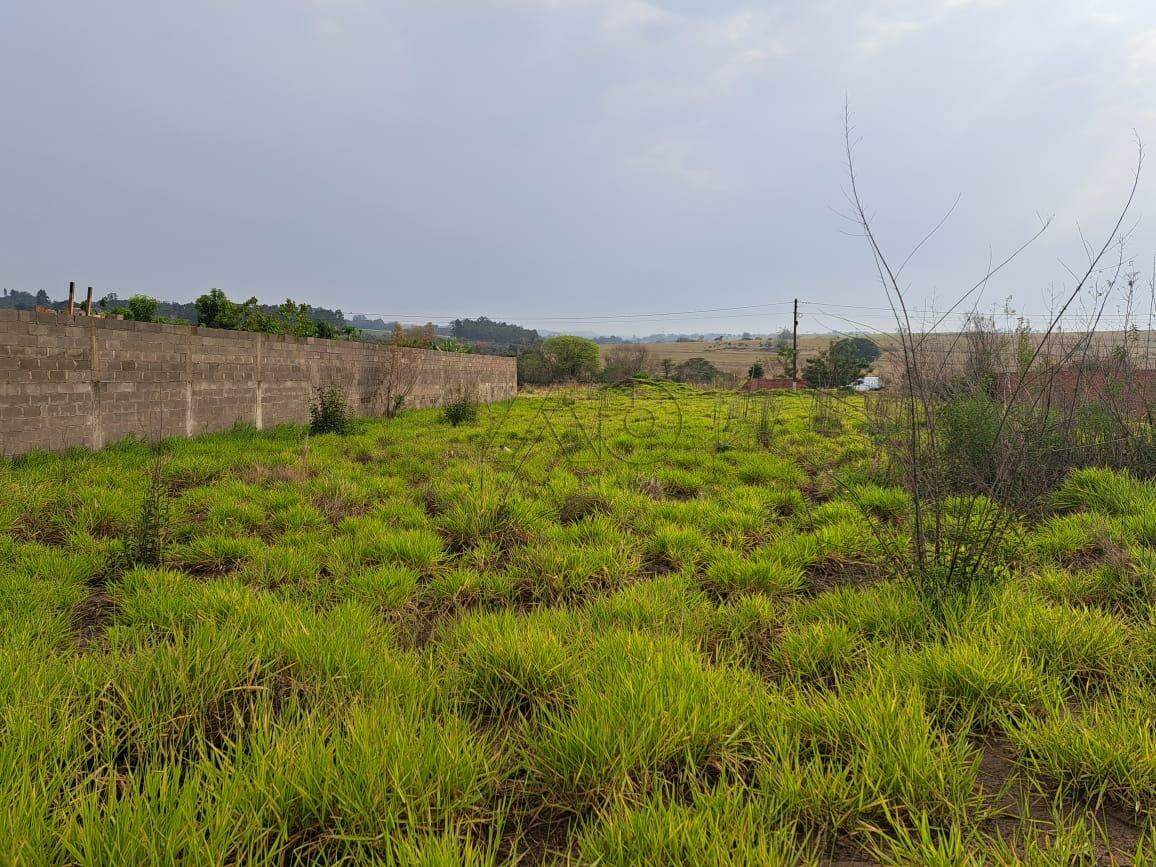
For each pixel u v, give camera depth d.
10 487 6.04
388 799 1.89
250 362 12.34
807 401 20.33
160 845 1.66
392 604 3.84
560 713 2.40
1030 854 1.71
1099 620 3.01
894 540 4.27
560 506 6.20
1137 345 6.54
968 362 5.86
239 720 2.26
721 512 5.82
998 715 2.40
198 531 5.31
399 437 11.73
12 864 1.55
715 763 2.16
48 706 2.24
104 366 9.09
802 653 2.95
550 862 1.81
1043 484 5.25
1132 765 2.01
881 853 1.76
